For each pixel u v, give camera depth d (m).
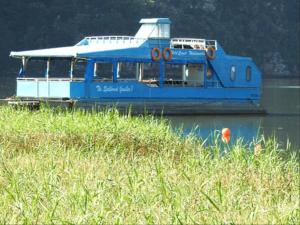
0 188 33.59
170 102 99.25
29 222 27.75
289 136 81.81
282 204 31.12
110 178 34.28
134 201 30.42
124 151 47.97
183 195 31.84
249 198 32.53
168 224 27.70
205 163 40.47
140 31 100.88
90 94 92.75
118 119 53.19
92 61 93.19
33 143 47.72
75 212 28.69
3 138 48.12
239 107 105.25
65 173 35.84
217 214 28.94
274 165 40.03
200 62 102.12
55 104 91.81
